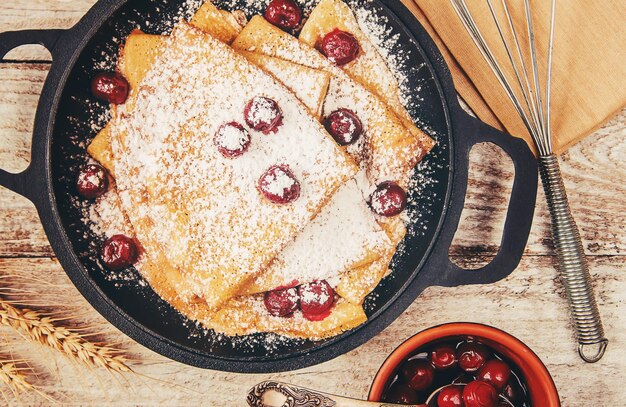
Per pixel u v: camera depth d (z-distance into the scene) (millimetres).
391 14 484
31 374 540
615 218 540
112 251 511
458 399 471
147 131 503
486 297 540
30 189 480
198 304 518
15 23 529
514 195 474
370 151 513
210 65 499
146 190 507
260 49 514
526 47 525
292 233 496
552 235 537
